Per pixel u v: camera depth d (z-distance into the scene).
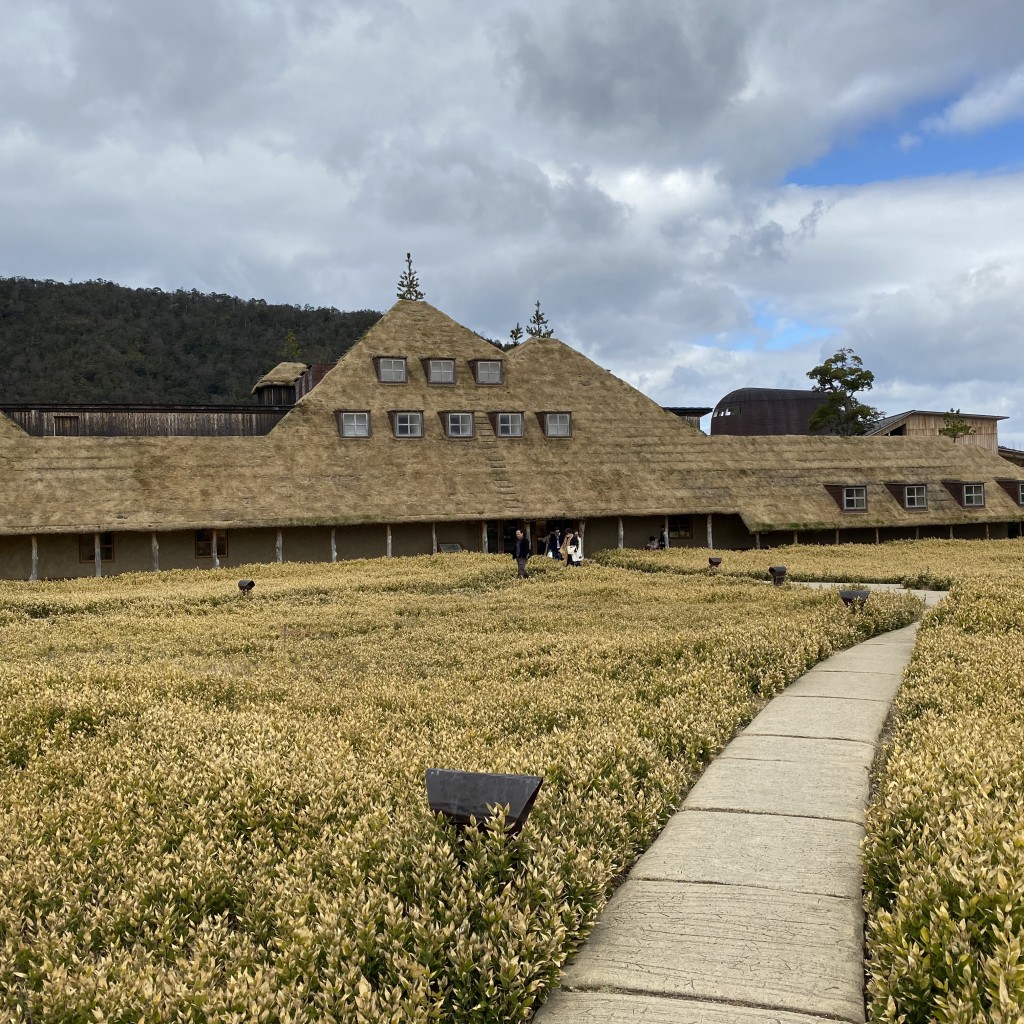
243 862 6.14
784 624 16.28
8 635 19.41
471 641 17.00
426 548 47.03
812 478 53.72
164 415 49.28
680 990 4.78
